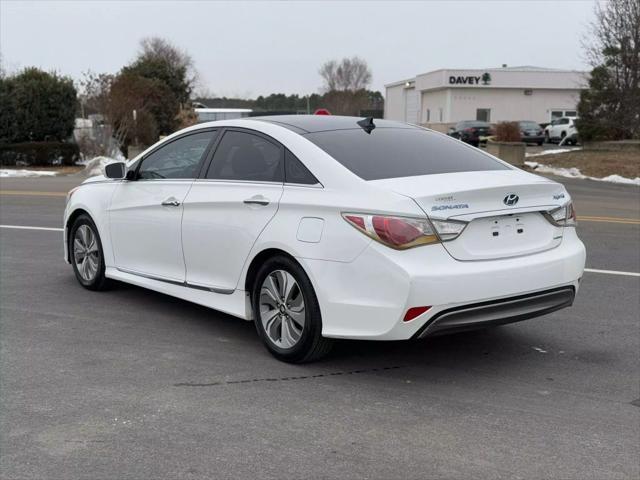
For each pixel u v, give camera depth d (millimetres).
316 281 4574
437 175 4684
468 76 56906
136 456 3621
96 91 30656
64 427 3959
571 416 4121
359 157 4848
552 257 4684
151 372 4824
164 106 44000
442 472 3451
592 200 15656
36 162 26984
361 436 3846
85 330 5789
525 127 42656
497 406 4266
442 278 4211
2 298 6797
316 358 4883
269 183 5062
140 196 6191
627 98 25594
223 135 5656
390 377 4742
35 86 26984
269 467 3506
